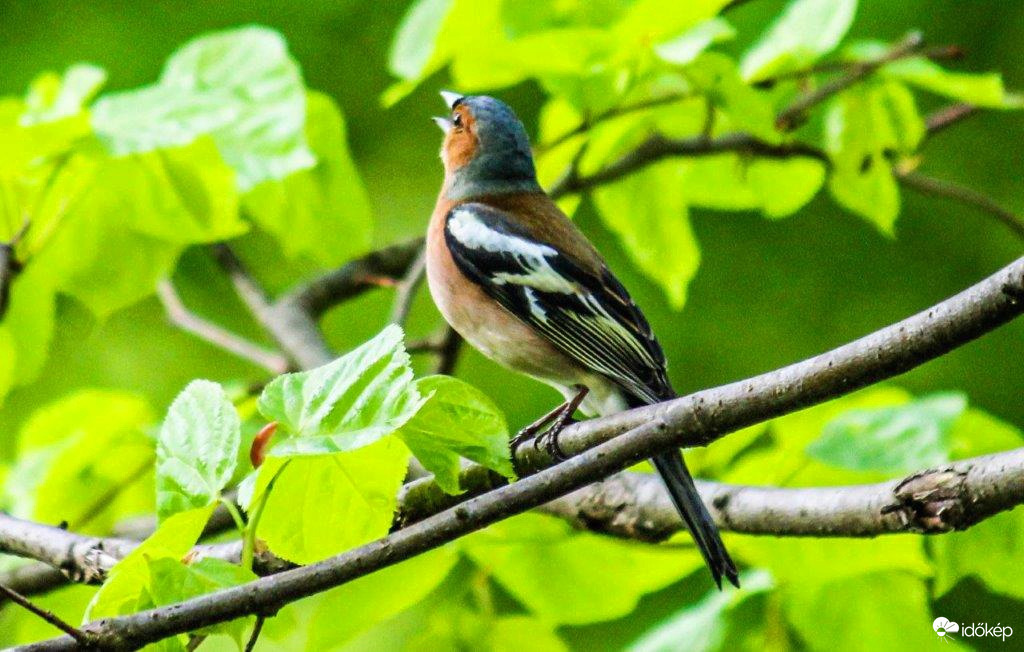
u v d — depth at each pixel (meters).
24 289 9.44
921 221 14.14
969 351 14.03
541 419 8.00
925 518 6.09
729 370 13.74
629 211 10.74
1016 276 4.85
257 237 14.93
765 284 14.02
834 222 14.15
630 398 9.24
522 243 9.53
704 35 8.45
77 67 9.05
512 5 9.59
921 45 10.71
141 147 8.32
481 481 6.89
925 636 8.13
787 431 8.85
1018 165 14.13
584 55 8.94
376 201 14.55
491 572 8.45
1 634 8.80
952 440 8.23
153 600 5.50
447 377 5.63
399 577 7.93
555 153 10.16
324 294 12.41
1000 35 13.62
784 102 10.69
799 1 10.11
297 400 5.44
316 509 5.86
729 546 8.31
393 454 5.80
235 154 8.64
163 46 13.89
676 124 10.40
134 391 13.99
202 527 5.64
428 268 10.00
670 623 8.77
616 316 9.23
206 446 5.69
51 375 13.98
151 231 9.12
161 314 14.40
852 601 8.22
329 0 14.34
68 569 7.10
